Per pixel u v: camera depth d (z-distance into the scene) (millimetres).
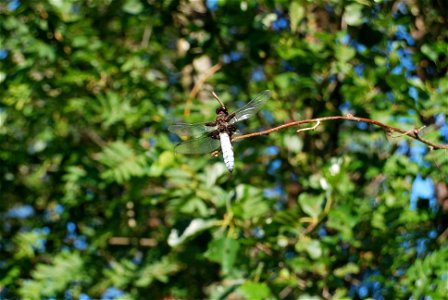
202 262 5012
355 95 4266
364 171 4590
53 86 5227
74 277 4867
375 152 4645
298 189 5184
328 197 4156
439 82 4363
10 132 5590
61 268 4898
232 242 3957
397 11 4859
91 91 5367
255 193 4098
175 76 5641
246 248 4301
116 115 4742
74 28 5066
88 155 5387
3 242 6184
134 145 4781
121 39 5762
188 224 4098
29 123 5430
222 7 4773
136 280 4762
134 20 5215
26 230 6316
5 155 5488
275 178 5055
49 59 5164
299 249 4148
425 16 4984
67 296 5020
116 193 5527
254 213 4039
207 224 4090
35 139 5516
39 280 4961
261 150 4867
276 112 4633
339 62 4285
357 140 5078
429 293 3941
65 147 5367
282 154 5008
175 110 4676
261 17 4594
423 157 4391
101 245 5238
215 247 3943
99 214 5477
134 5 5000
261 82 4902
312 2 4602
